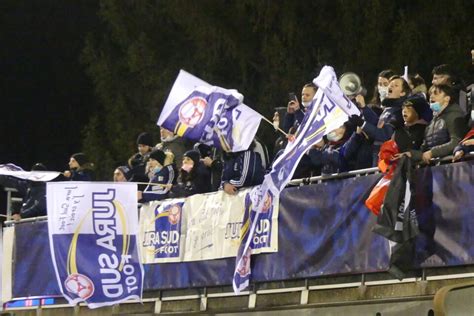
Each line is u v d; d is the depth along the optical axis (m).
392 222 18.86
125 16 49.53
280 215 22.23
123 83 49.91
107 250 24.75
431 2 40.66
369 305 20.33
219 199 23.66
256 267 22.70
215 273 23.56
